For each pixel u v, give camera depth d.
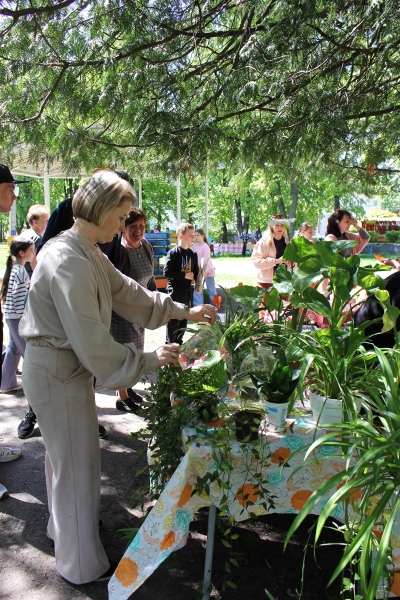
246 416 1.80
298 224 29.67
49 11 3.24
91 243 1.92
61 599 1.99
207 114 3.75
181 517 1.84
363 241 5.55
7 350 4.52
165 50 3.68
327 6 3.21
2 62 3.41
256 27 3.47
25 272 4.17
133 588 1.72
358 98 3.48
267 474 1.84
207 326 2.21
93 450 1.99
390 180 4.64
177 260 5.44
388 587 1.65
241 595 2.01
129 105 3.63
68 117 3.61
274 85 3.40
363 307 2.43
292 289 1.96
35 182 31.42
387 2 2.93
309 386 1.99
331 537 2.45
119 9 3.24
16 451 3.25
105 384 1.80
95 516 2.03
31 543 2.38
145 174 3.98
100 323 1.80
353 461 1.79
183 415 1.88
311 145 3.37
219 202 32.75
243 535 2.44
